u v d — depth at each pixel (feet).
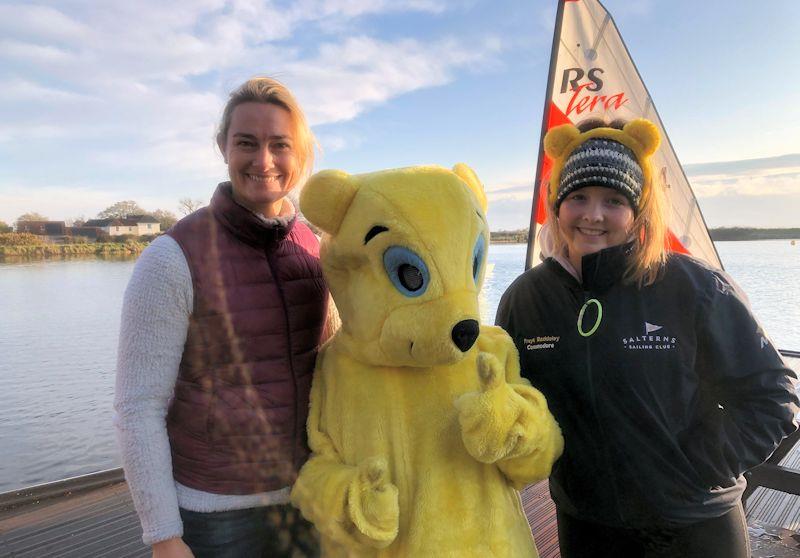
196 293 4.07
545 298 5.08
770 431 4.15
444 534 3.83
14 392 34.12
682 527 4.46
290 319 4.49
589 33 10.87
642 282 4.57
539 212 11.03
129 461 3.89
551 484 5.27
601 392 4.57
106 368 39.93
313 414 4.47
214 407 4.17
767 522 9.64
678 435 4.44
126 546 8.57
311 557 4.65
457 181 4.15
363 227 3.92
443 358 3.60
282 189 4.54
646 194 4.82
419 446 4.08
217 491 4.17
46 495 10.19
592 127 5.24
